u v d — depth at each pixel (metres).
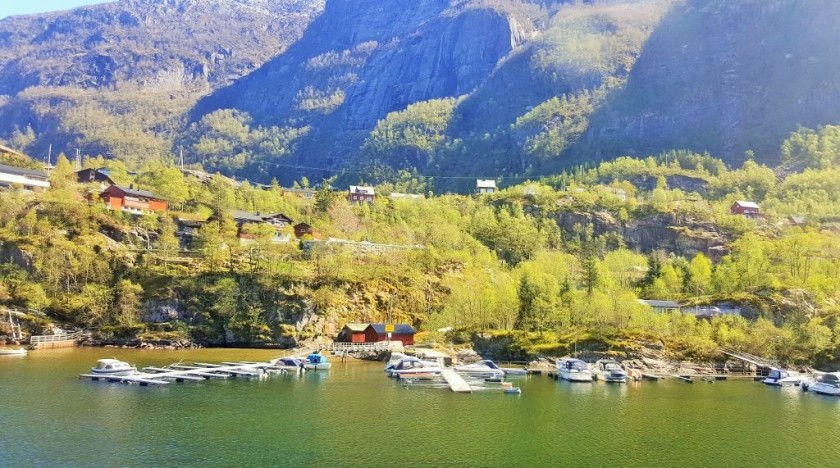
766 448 84.81
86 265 174.25
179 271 178.25
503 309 166.38
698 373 143.75
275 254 191.50
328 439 82.56
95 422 86.50
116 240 194.50
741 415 103.44
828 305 171.62
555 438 86.94
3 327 154.00
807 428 95.50
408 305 186.12
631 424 95.62
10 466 69.25
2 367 123.56
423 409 100.69
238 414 93.62
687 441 87.38
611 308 160.88
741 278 190.75
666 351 148.75
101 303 166.62
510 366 147.12
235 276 175.75
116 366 118.12
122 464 70.88
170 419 89.56
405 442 82.56
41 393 101.69
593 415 100.62
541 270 195.88
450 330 165.12
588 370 136.88
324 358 138.75
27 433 80.69
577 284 197.50
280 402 102.06
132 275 176.12
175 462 72.19
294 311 169.12
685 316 160.62
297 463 73.06
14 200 189.00
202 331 165.12
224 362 137.25
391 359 140.25
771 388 130.88
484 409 102.31
